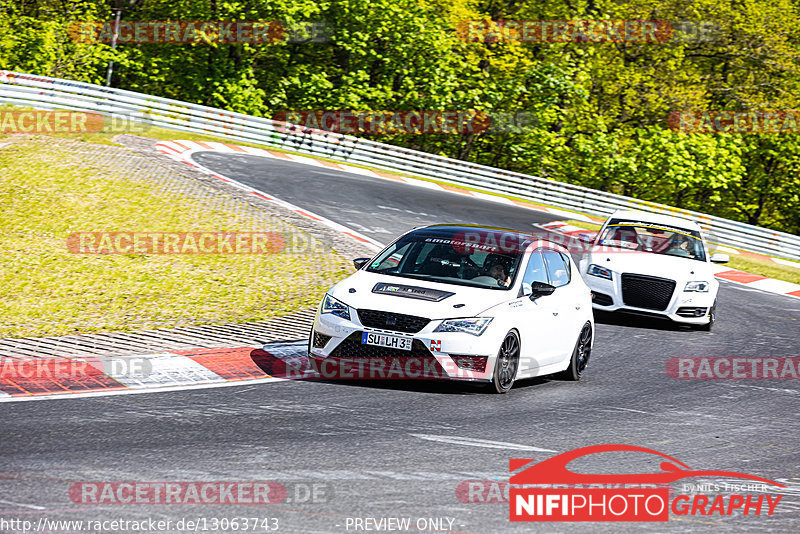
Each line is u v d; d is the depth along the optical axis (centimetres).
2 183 6156
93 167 7119
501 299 3212
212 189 7325
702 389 3641
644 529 1966
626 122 16712
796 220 18350
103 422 2438
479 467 2298
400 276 3328
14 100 9188
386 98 14788
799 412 3375
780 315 6122
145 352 3303
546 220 9506
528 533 1867
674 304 5003
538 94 15162
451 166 11519
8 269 4494
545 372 3456
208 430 2433
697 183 15475
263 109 14262
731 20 16525
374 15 14762
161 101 10375
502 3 16138
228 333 3716
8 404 2547
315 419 2623
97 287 4353
